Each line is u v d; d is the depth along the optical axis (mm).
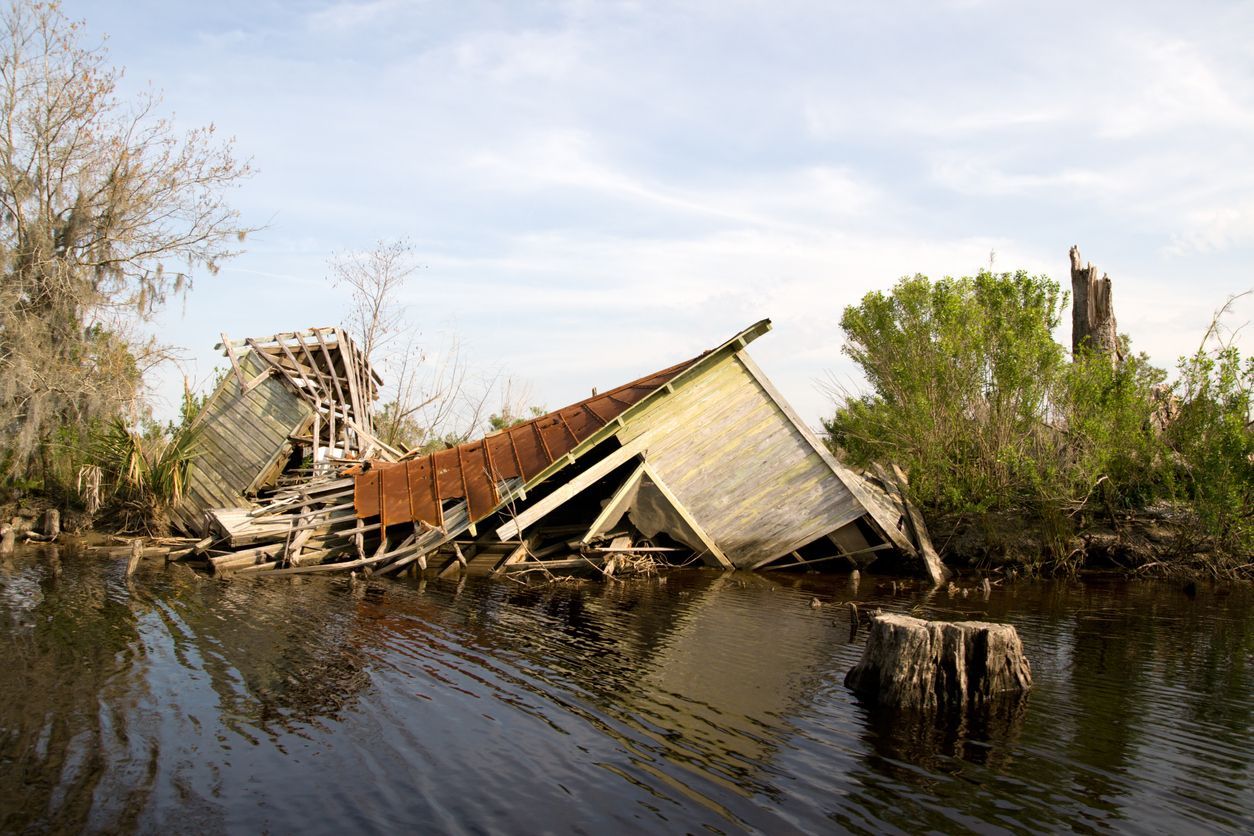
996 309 21828
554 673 10555
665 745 8078
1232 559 19188
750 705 9281
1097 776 7418
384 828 6379
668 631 13102
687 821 6508
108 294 27594
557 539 21938
